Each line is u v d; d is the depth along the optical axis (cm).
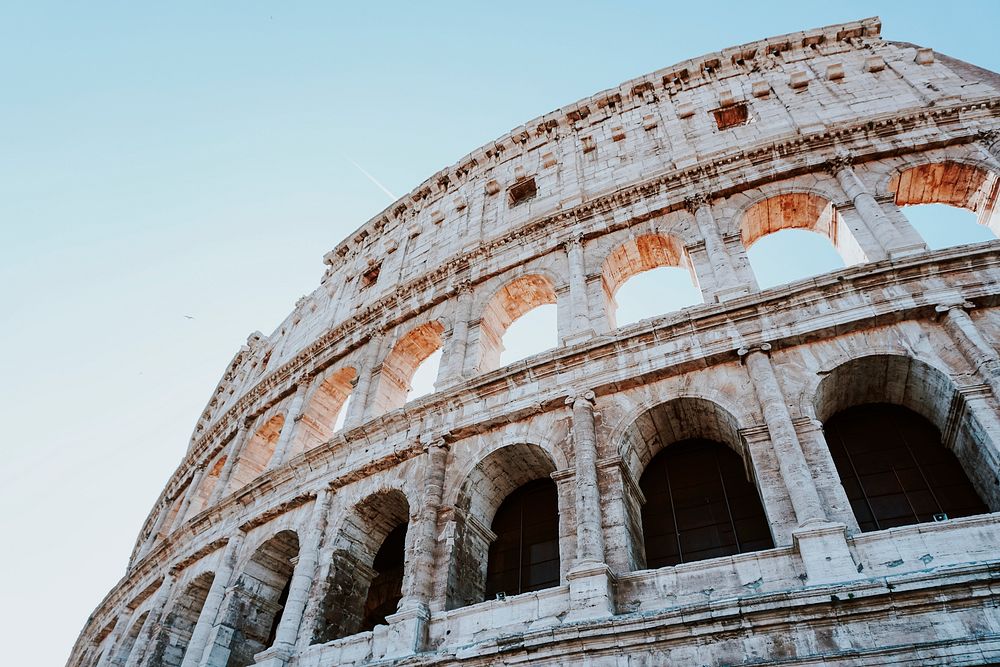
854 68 3556
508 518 2698
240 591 2938
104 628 4494
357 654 2233
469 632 2073
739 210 2988
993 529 1691
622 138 3788
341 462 2950
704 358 2342
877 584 1584
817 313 2305
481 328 3216
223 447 4388
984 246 2242
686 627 1688
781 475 1989
